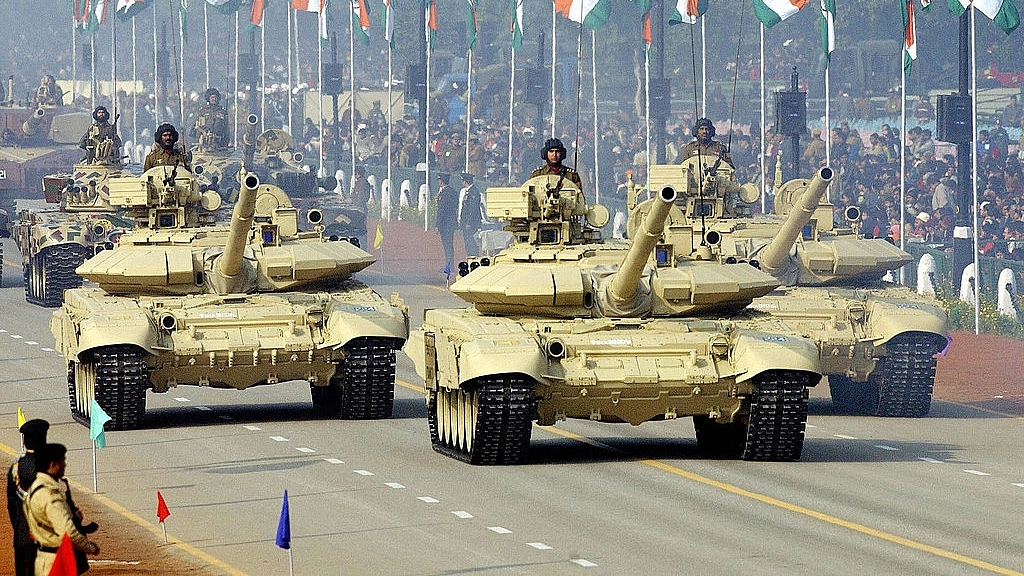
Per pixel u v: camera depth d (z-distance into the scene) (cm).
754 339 8912
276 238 11031
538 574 6394
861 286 11888
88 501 7994
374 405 10588
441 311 9844
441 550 6825
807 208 11256
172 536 7188
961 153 15425
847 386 11538
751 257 11794
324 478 8512
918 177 18550
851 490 8188
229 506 7819
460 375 8756
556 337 8944
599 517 7494
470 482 8388
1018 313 15238
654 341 8988
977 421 10825
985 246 16700
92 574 6519
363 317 10456
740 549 6838
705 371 8881
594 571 6450
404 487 8250
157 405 11356
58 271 16438
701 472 8694
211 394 11944
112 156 18362
